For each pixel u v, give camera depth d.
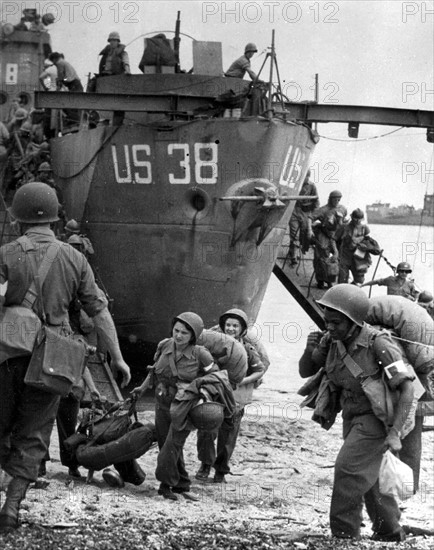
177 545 6.89
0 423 7.12
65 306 7.17
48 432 7.17
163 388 9.89
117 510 8.73
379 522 7.96
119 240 18.45
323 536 7.79
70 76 20.12
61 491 9.45
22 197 7.22
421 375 9.04
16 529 6.95
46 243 7.17
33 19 26.97
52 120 20.70
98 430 10.15
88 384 10.46
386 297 9.12
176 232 17.86
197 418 9.66
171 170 17.64
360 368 7.73
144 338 18.95
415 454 10.52
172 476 9.78
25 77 27.02
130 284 18.59
